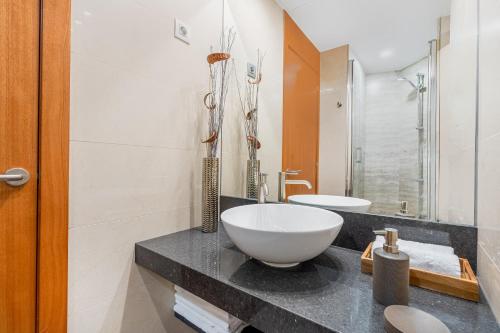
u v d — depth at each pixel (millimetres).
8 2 677
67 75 780
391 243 599
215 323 889
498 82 543
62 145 775
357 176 1036
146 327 1027
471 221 753
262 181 1196
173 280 836
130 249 963
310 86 1173
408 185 914
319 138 1145
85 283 842
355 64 1051
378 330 495
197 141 1202
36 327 744
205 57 1224
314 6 1163
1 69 668
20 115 702
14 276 707
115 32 893
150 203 1022
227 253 904
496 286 538
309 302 595
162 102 1049
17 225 708
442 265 652
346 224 966
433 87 861
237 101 1391
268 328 593
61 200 778
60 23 762
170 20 1074
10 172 688
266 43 1324
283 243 675
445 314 554
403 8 943
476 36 704
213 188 1147
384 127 977
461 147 783
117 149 908
